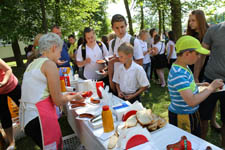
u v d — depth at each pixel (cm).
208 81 181
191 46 121
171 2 637
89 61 269
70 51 595
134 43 222
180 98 137
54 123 138
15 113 274
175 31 651
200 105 180
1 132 244
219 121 262
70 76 286
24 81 135
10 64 1325
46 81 133
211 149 96
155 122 121
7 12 631
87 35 258
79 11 860
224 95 168
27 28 705
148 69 423
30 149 248
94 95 212
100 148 121
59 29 300
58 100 137
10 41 729
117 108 151
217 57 168
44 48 134
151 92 421
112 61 218
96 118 144
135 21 1100
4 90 218
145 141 103
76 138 219
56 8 789
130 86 200
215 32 164
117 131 122
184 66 133
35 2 697
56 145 141
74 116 180
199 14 199
